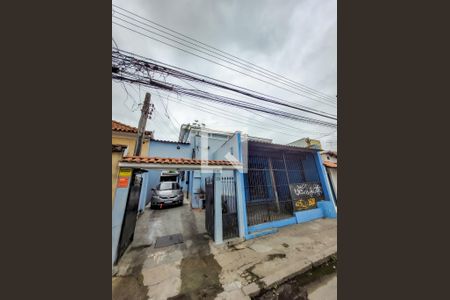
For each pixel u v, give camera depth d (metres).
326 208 6.77
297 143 11.82
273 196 6.37
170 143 11.54
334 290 2.66
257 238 4.66
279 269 3.11
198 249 4.00
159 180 11.94
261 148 6.65
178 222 6.25
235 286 2.68
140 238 4.70
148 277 2.95
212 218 4.65
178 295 2.52
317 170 7.59
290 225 5.78
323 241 4.37
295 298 2.51
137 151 6.08
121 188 3.56
